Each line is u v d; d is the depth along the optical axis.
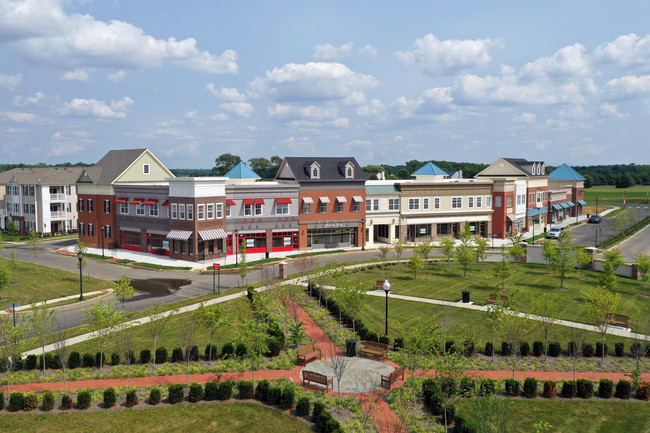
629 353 31.88
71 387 26.78
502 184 82.19
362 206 74.12
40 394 25.83
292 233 70.19
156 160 75.94
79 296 45.69
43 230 92.56
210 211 62.59
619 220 96.12
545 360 30.61
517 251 56.91
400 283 50.22
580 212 118.62
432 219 79.12
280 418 23.77
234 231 66.25
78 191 76.06
